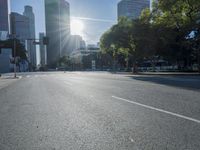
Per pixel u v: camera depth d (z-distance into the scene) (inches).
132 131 233.1
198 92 524.1
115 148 188.9
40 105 405.4
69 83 919.7
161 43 1847.9
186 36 1813.5
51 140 213.2
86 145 197.6
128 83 836.6
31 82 1088.2
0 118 308.5
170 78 1135.6
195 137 210.2
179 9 1615.4
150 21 1868.8
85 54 6491.1
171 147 187.5
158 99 429.4
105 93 544.7
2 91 697.0
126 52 2412.6
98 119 287.6
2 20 3629.4
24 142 209.3
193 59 2266.2
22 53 3981.3
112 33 2214.6
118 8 4320.9
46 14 6028.5
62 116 311.1
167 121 266.7
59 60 6845.5
